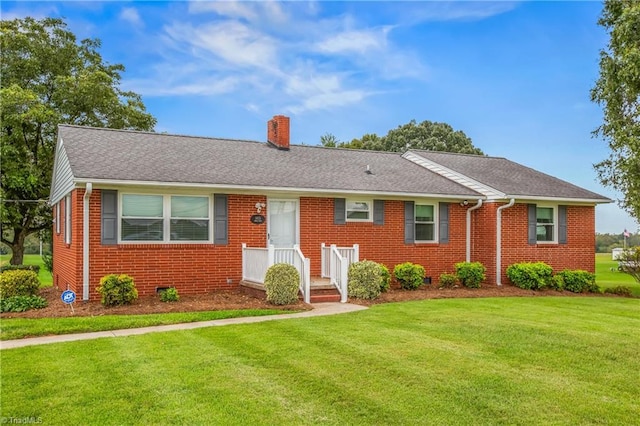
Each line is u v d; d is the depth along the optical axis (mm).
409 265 14664
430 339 7949
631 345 7672
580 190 18062
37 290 12250
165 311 10344
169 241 12609
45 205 22281
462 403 5215
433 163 18922
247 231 13539
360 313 10414
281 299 11258
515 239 16516
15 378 5891
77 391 5477
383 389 5605
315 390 5566
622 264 17203
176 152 14469
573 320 9883
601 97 16688
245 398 5316
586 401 5301
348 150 19359
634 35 14391
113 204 11906
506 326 9062
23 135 21547
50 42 23141
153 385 5676
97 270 11727
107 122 24047
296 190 13594
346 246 14906
